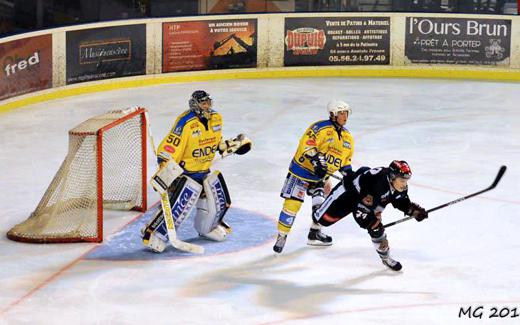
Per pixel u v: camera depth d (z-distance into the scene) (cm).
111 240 1641
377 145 2492
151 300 1345
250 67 3644
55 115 2866
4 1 3831
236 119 2850
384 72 3753
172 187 1552
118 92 3281
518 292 1383
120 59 3325
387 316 1281
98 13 4012
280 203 1908
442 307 1318
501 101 3247
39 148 2433
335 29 3703
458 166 2250
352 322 1258
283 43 3669
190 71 3528
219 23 3553
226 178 2116
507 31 3722
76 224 1645
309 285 1410
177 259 1535
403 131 2692
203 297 1357
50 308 1312
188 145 1533
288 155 2372
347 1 4162
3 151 2394
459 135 2645
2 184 2066
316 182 1524
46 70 3070
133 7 4059
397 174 1352
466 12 3894
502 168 1402
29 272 1469
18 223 1758
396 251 1585
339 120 1500
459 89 3484
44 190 2017
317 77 3709
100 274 1459
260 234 1681
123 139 1869
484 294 1374
